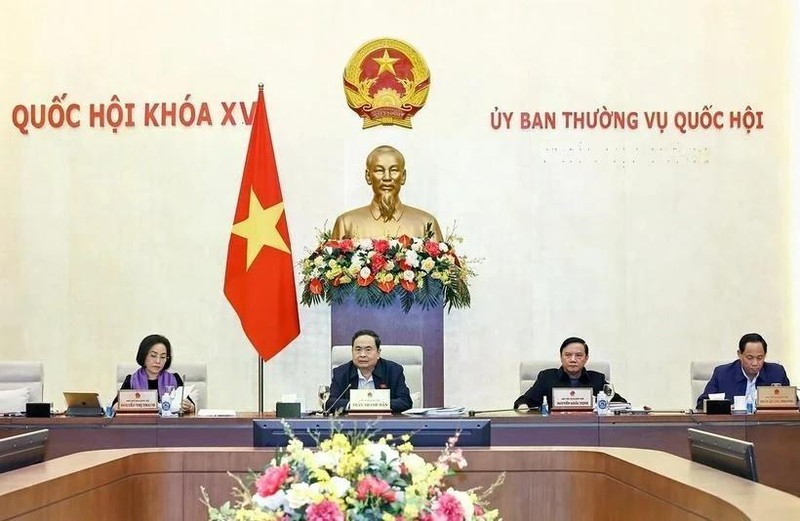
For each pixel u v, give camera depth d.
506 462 3.83
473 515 2.84
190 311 9.08
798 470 6.24
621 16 9.21
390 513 2.73
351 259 7.62
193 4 9.17
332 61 9.14
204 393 7.55
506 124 9.16
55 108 9.13
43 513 3.01
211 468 3.81
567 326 9.10
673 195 9.16
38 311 9.05
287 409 5.99
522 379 7.45
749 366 7.00
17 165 9.09
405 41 9.16
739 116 9.19
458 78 9.16
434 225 8.85
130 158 9.12
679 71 9.22
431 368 7.83
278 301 7.56
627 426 6.12
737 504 2.60
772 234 9.15
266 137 7.76
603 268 9.13
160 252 9.08
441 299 7.86
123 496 3.63
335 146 9.12
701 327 9.11
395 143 9.12
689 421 6.17
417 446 3.88
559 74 9.20
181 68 9.16
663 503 3.14
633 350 9.09
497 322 9.11
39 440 3.68
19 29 9.15
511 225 9.14
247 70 9.15
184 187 9.12
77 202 9.10
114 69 9.16
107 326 9.05
